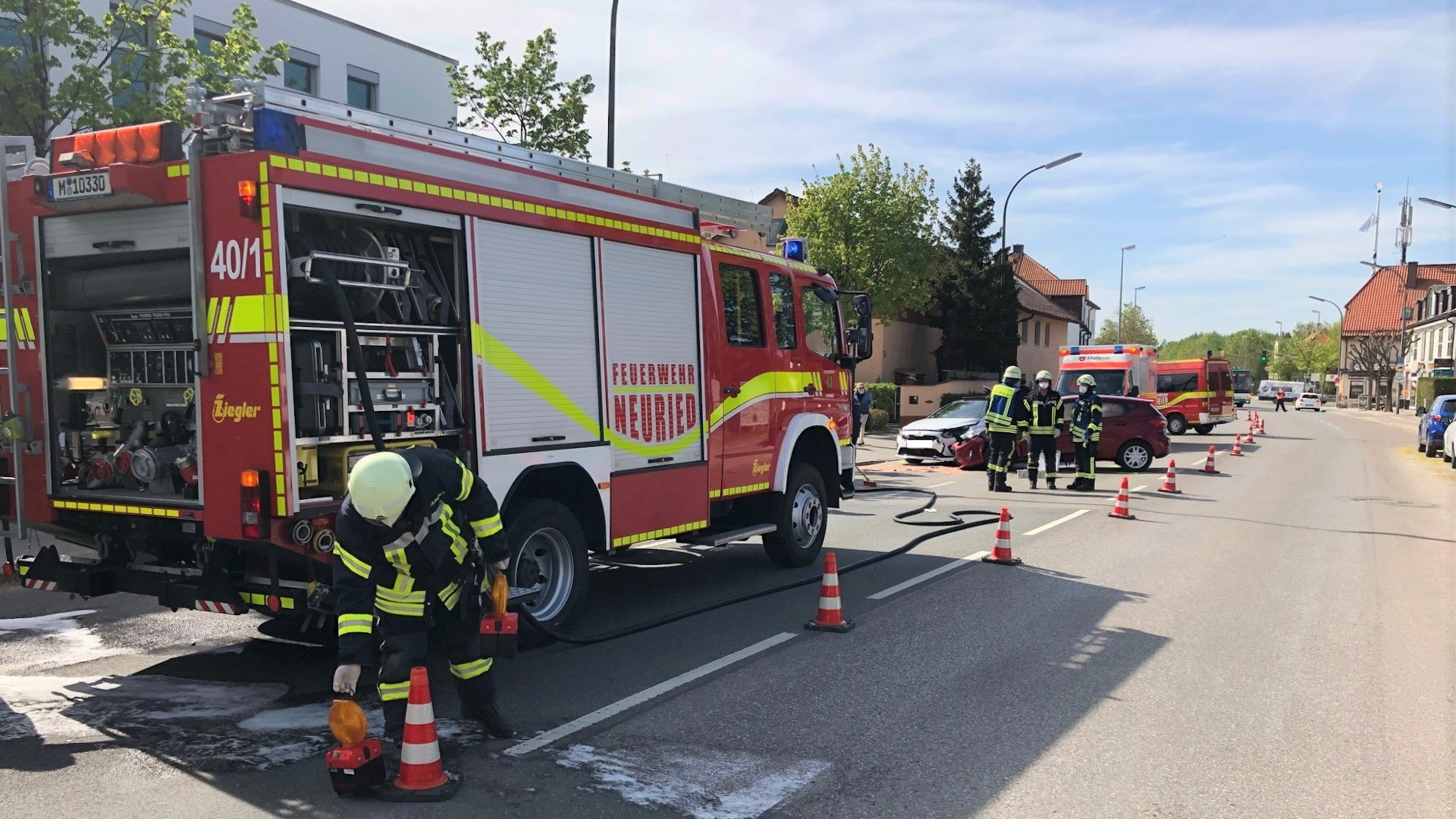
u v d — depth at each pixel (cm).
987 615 726
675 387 735
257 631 661
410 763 398
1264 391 8250
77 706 508
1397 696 545
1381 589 825
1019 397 1544
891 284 3259
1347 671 592
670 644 643
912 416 3369
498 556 441
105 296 535
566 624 636
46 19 918
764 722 496
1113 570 901
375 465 383
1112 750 464
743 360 818
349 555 393
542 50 1669
